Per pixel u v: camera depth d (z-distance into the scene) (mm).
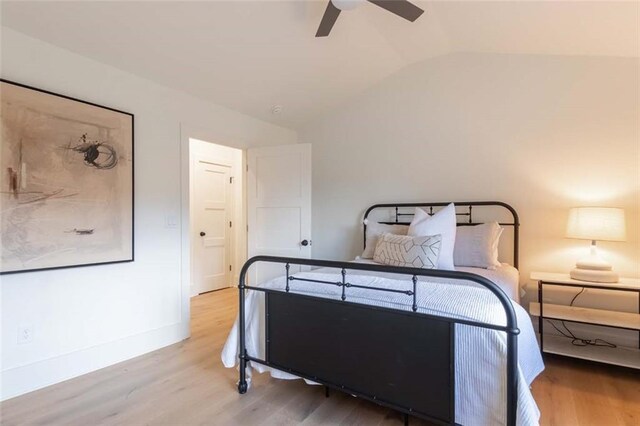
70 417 1812
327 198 4074
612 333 2643
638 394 2049
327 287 1914
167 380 2230
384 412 1856
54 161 2174
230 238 5195
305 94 3586
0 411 1865
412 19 2025
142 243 2693
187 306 3021
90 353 2363
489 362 1385
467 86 3246
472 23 2627
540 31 2504
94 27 2141
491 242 2801
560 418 1801
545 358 2600
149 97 2748
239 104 3447
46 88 2156
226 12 2268
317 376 1806
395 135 3637
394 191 3650
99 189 2398
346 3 1832
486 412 1380
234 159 5242
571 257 2803
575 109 2797
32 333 2096
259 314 2129
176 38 2389
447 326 1421
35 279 2111
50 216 2160
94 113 2373
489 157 3148
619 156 2650
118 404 1939
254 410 1876
